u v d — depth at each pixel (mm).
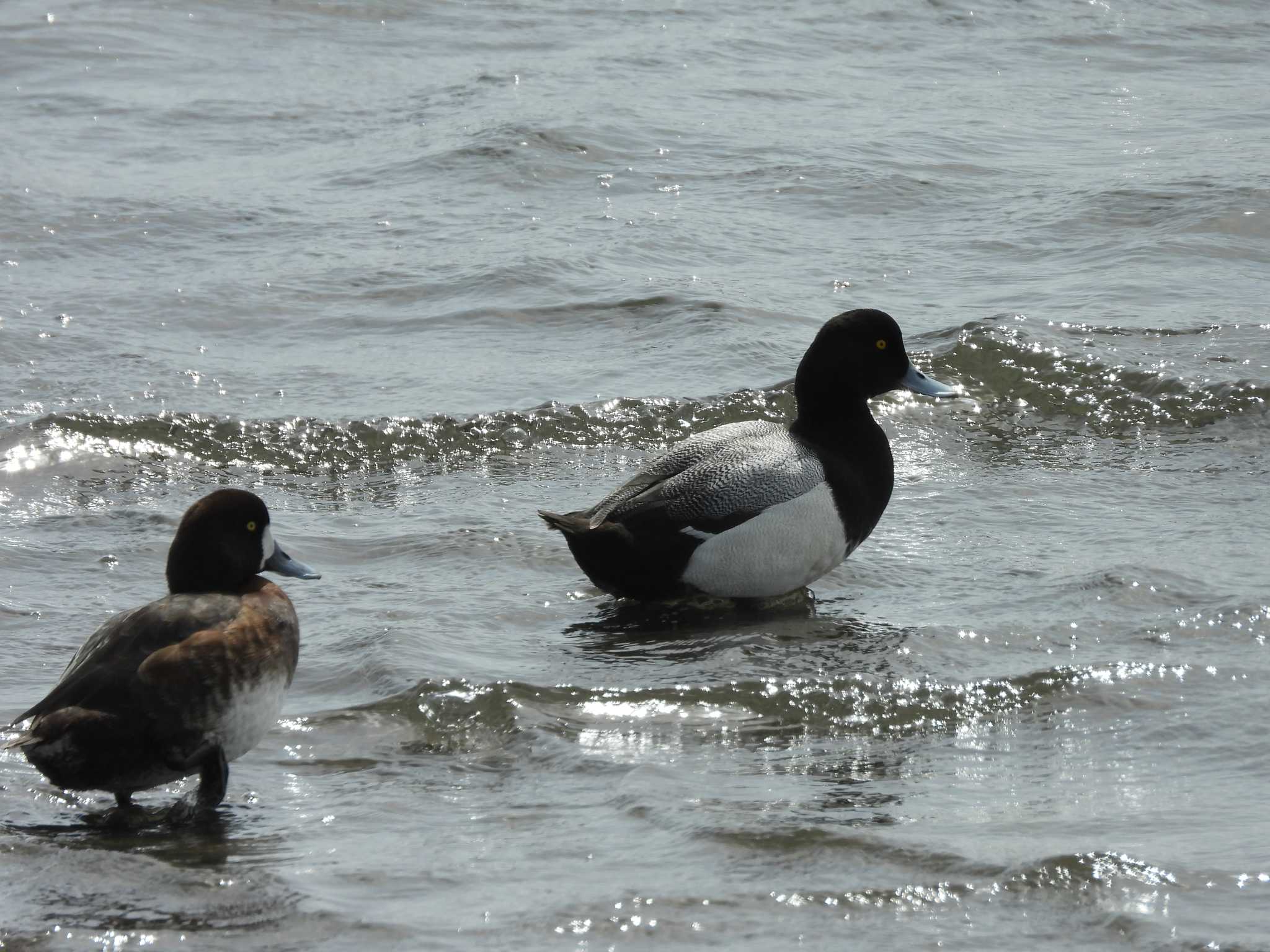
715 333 16078
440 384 15055
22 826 7551
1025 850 6949
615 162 21984
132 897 6711
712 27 30484
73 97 25609
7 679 9219
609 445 13836
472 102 24953
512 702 8805
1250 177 20375
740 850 7055
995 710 8742
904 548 11453
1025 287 17219
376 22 30672
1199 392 14094
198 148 23031
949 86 26672
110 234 19234
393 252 18672
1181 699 8719
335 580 11062
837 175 21344
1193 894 6574
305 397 14727
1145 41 30031
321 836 7383
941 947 6238
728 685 8984
